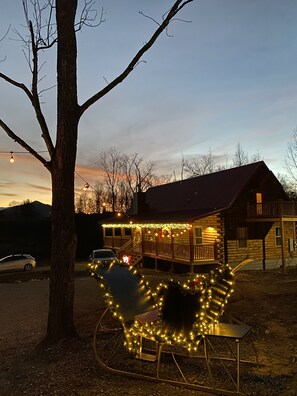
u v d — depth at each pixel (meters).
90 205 61.75
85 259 38.47
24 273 25.97
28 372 5.84
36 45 7.72
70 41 7.62
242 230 26.45
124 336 6.40
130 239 32.41
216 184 29.38
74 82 7.62
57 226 7.35
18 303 14.33
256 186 27.45
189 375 5.52
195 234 25.88
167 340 5.35
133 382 5.34
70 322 7.26
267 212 25.92
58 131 7.51
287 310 9.66
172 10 7.64
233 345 6.84
